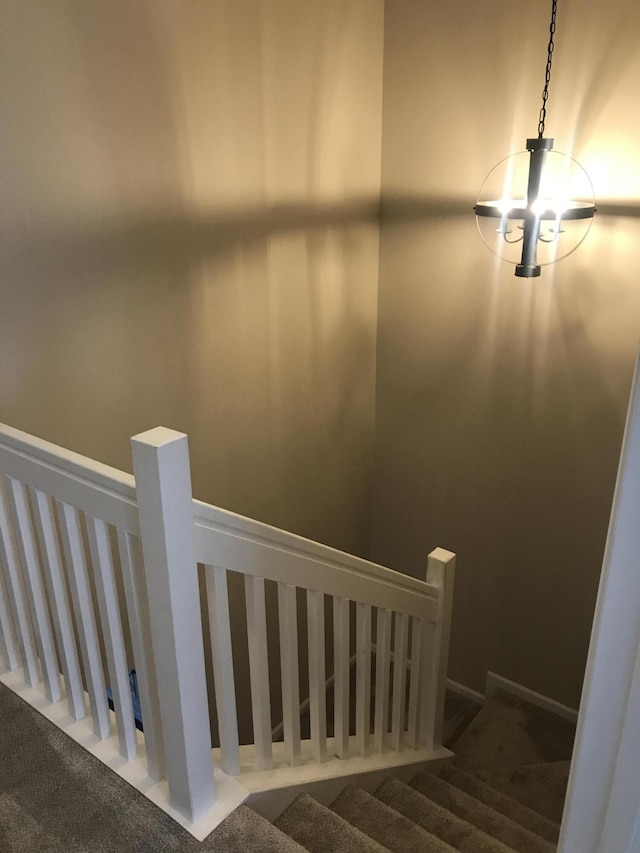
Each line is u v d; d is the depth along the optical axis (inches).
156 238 89.9
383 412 143.7
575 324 114.3
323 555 69.1
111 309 87.0
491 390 127.6
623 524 36.1
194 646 57.0
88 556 92.4
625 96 98.6
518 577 137.9
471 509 139.0
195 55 87.6
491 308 122.1
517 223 108.8
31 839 60.2
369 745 93.1
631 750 40.1
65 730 70.7
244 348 109.1
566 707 140.9
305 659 143.2
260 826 62.0
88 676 67.5
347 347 131.6
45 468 59.9
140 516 52.1
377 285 134.3
